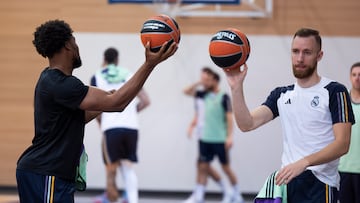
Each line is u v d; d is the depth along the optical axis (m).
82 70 17.56
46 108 6.43
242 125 7.15
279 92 7.30
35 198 6.40
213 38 7.12
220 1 16.06
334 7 16.97
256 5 16.81
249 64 17.12
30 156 6.48
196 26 17.19
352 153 10.33
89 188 17.39
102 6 17.48
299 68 7.00
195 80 17.20
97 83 13.88
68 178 6.48
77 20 17.56
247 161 17.06
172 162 17.27
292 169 6.42
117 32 17.48
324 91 6.95
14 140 17.70
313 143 6.94
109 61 14.00
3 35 17.69
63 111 6.42
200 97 15.53
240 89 7.11
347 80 17.00
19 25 17.64
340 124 6.76
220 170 17.03
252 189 17.06
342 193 10.48
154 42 6.23
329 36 17.03
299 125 7.00
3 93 17.72
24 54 17.67
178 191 17.28
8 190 17.66
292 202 7.02
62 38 6.52
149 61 6.27
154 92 17.31
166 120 17.28
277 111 7.34
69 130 6.46
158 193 17.36
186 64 17.22
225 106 15.30
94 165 17.36
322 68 17.06
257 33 17.09
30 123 17.67
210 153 15.43
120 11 17.44
